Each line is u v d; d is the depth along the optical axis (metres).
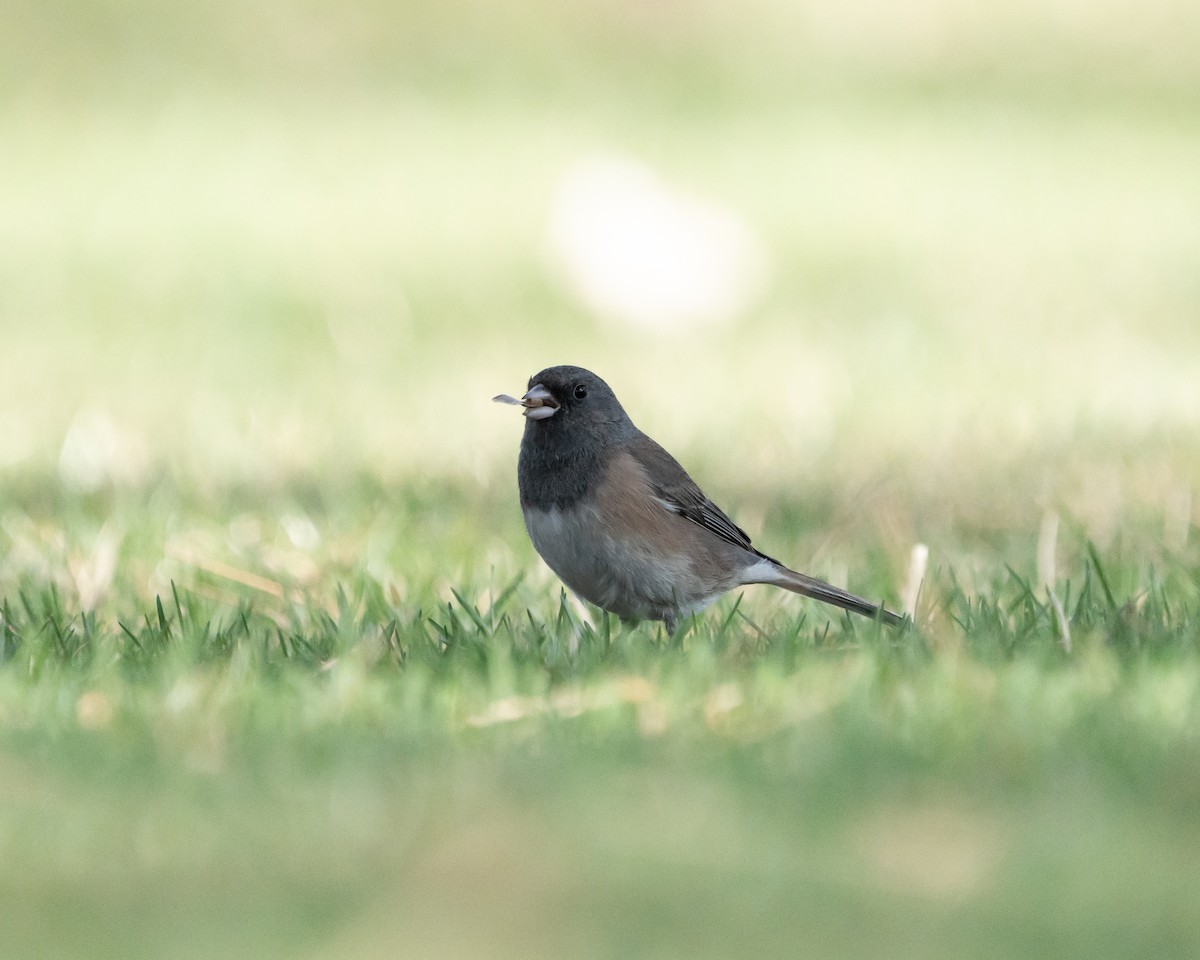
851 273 26.89
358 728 6.67
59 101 39.75
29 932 4.55
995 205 32.28
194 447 15.45
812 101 41.84
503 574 10.26
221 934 4.48
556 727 6.59
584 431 9.21
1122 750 6.14
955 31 45.88
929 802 5.59
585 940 4.42
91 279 26.39
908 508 12.41
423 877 4.91
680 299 23.72
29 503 12.95
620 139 38.25
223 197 32.75
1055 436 15.28
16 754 6.27
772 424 16.34
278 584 9.95
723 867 4.98
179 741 6.44
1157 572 10.02
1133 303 23.98
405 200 32.50
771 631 8.70
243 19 44.56
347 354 21.28
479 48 44.53
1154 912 4.62
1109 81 42.97
